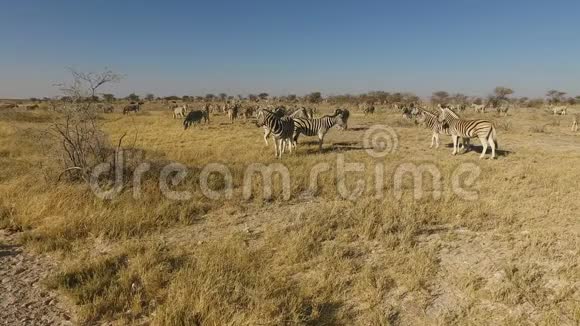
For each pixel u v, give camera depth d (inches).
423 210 293.4
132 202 301.9
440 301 180.7
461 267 211.0
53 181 347.6
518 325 157.8
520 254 222.4
